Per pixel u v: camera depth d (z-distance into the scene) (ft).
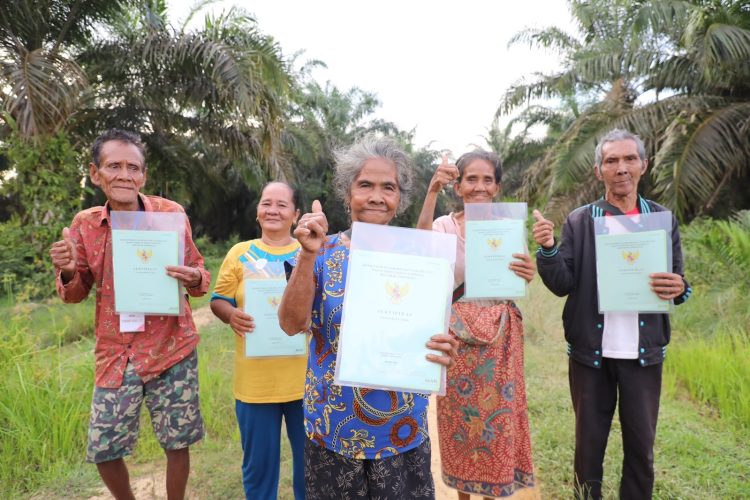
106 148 6.67
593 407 7.41
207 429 10.87
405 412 4.81
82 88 22.07
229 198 56.70
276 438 7.54
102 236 6.87
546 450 9.91
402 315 4.50
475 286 7.15
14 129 22.89
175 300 6.66
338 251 4.96
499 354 7.18
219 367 13.88
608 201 7.66
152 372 6.77
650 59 28.99
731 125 24.93
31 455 9.45
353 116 75.10
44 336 16.30
